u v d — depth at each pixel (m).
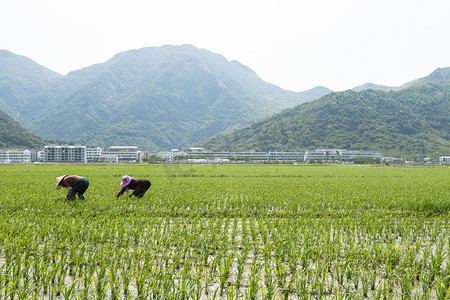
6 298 5.92
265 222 12.04
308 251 8.10
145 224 11.30
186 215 14.05
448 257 8.54
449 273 6.82
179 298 6.06
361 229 11.34
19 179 33.94
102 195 18.25
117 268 7.28
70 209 13.90
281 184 28.67
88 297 6.29
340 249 9.12
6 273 6.52
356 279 7.05
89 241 9.26
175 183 29.31
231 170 67.12
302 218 12.94
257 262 7.91
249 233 10.92
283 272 7.04
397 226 11.58
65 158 178.38
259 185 27.31
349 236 9.99
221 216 12.86
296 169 77.00
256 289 6.13
